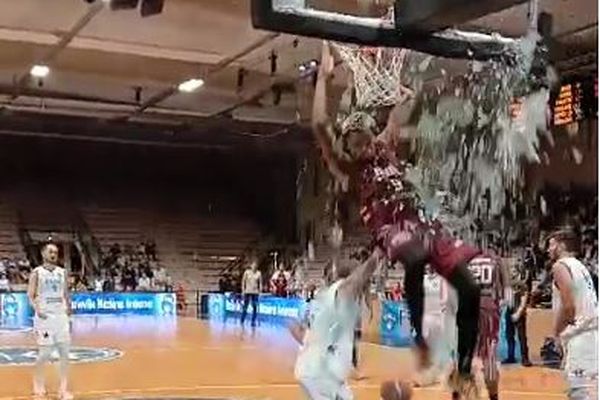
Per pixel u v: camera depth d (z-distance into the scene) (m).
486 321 2.58
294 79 16.12
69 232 25.09
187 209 27.02
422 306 2.11
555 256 4.82
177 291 22.52
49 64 15.55
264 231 26.12
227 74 16.66
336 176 2.40
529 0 1.55
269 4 1.70
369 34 1.75
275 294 17.95
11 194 25.28
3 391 7.79
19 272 21.17
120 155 26.48
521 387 8.06
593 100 8.93
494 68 2.03
